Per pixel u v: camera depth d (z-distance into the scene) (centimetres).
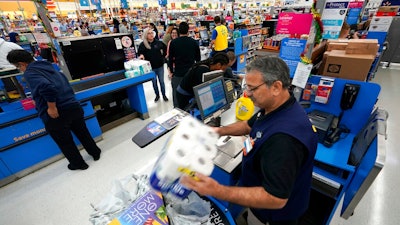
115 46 320
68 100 217
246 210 165
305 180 92
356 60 156
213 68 216
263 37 668
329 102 174
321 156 144
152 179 60
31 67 186
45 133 247
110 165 256
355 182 125
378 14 552
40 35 262
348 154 145
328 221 142
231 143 141
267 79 76
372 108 156
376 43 157
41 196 214
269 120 83
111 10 1286
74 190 220
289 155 69
